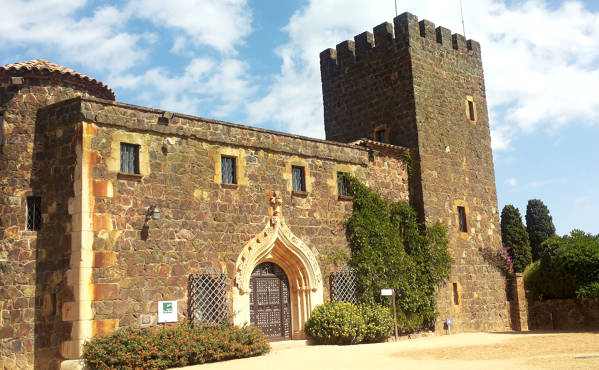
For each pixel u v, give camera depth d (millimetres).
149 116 16734
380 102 25922
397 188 23719
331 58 28375
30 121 16422
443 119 25734
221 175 18250
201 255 17219
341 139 27375
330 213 21203
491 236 27000
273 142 19734
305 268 19922
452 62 26969
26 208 15914
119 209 15656
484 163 27500
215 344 15500
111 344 14234
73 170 15367
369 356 15438
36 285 15555
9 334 15172
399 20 25562
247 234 18531
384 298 21578
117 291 15211
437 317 23172
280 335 19547
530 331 24812
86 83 17766
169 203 16750
